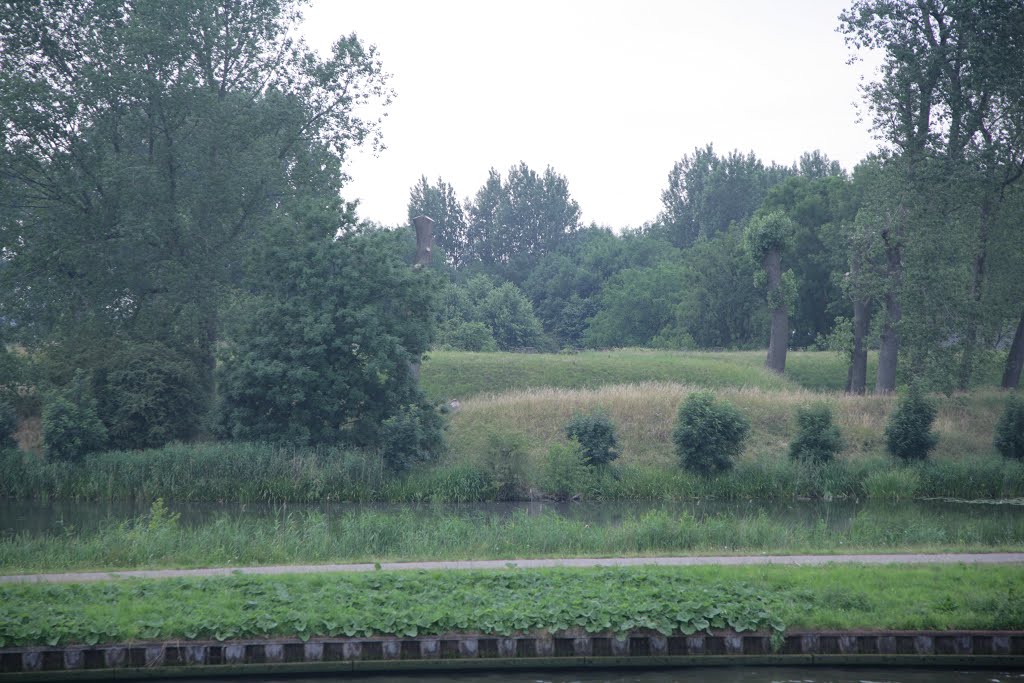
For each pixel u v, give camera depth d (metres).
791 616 13.23
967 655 12.87
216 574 15.30
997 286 44.03
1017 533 21.03
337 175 42.81
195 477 30.62
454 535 19.25
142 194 37.66
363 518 20.30
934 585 14.38
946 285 41.97
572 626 13.02
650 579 14.59
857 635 12.96
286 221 35.94
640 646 12.93
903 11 43.16
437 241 123.31
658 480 31.95
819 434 33.44
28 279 37.78
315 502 30.16
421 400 35.16
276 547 17.59
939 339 42.16
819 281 70.81
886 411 38.72
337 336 34.62
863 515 23.12
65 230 37.38
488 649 12.83
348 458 31.50
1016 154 44.06
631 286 87.88
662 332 80.00
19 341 38.81
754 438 36.53
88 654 12.34
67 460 31.92
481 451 32.91
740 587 14.13
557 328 97.88
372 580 14.49
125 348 35.75
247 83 41.34
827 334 72.31
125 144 39.97
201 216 39.09
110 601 13.55
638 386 42.69
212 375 39.34
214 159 39.00
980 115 43.34
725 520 21.20
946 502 29.98
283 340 34.41
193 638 12.59
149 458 31.03
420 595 13.88
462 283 105.75
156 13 37.69
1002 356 44.84
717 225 111.00
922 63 42.44
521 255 117.81
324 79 41.53
